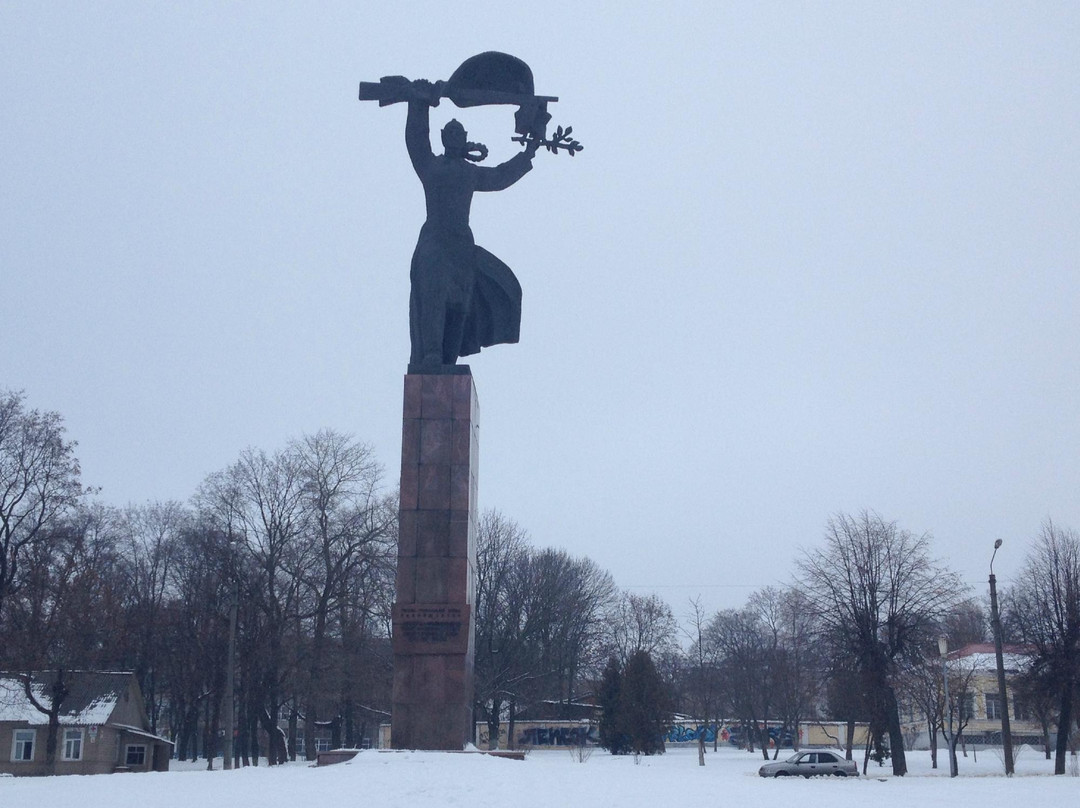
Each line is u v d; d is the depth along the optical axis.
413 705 25.27
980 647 77.00
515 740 65.25
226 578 49.84
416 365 27.53
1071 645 45.09
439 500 26.53
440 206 28.75
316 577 51.19
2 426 46.50
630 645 74.94
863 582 46.62
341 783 17.83
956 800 20.00
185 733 67.25
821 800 17.97
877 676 45.81
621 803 16.02
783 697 66.19
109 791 17.03
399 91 28.89
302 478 51.81
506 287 29.31
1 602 44.19
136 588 61.56
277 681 50.22
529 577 62.94
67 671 46.00
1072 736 61.44
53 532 46.62
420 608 25.78
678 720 79.81
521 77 29.08
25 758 50.59
